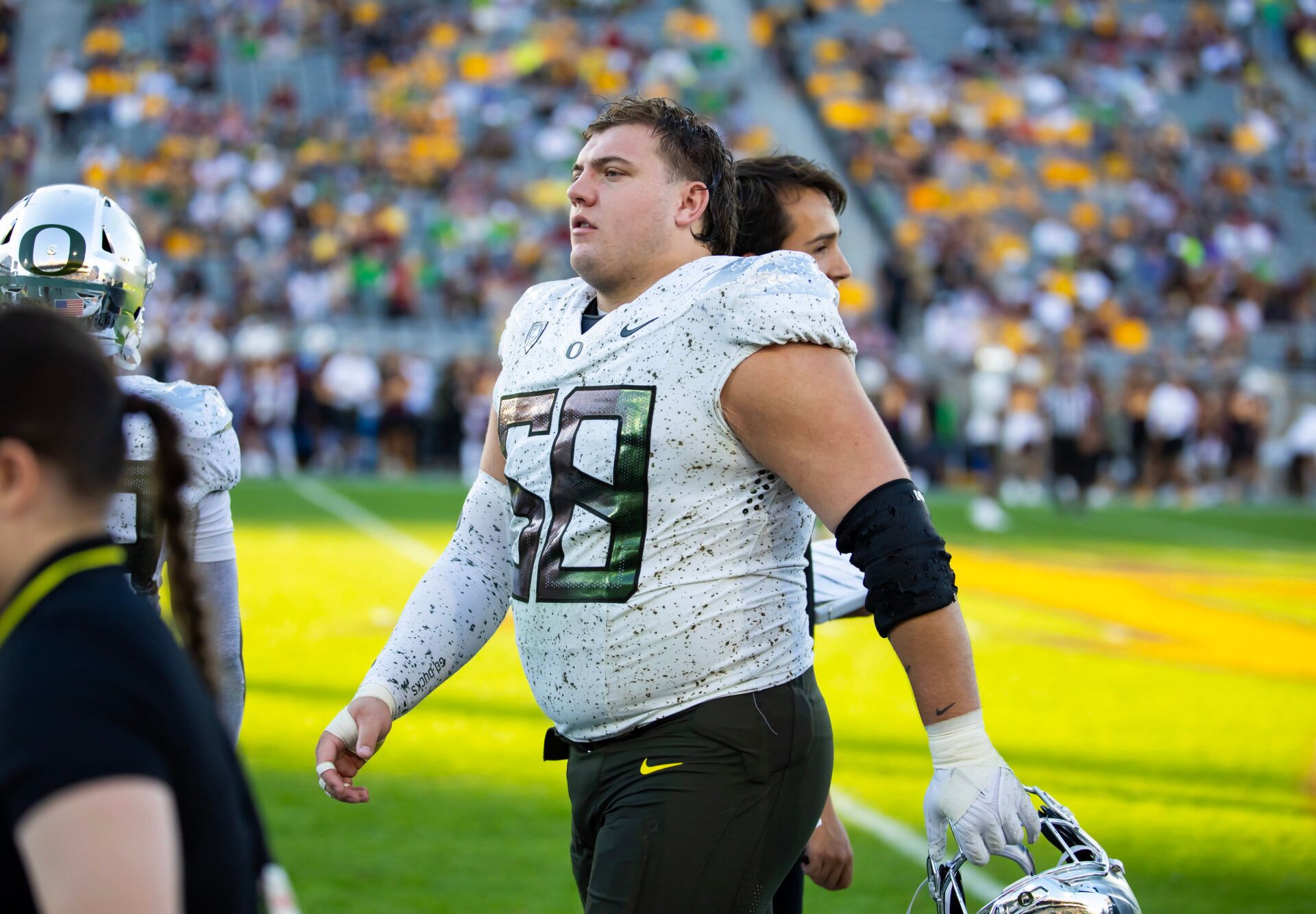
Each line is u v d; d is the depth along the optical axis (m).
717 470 8.74
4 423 5.27
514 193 87.88
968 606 39.25
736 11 110.62
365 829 18.09
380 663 9.59
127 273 9.24
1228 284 91.25
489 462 10.11
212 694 6.26
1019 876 17.31
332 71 99.12
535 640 9.09
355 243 79.75
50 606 5.24
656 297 8.93
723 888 8.62
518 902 15.55
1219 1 116.88
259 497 56.91
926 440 73.25
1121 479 76.25
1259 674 31.16
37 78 93.44
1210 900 16.52
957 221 91.69
